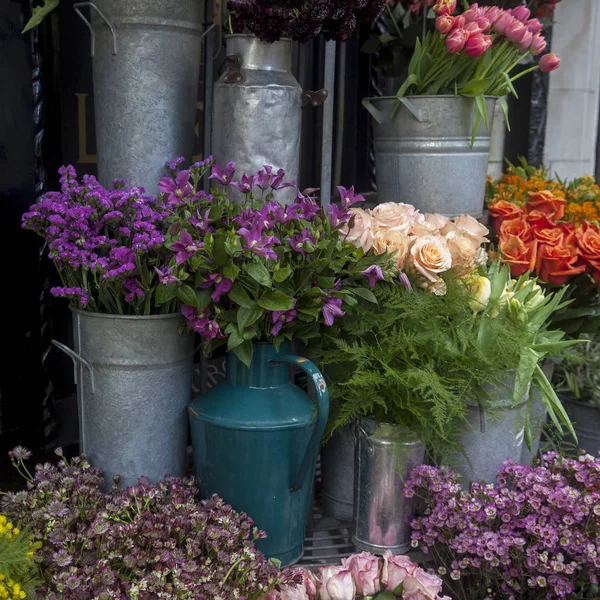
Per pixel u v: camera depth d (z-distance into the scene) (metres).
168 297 1.38
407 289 1.52
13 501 1.37
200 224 1.33
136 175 1.61
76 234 1.39
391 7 2.13
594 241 1.90
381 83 2.56
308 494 1.54
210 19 1.80
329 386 1.56
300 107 1.63
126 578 1.26
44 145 1.77
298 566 1.55
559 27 3.19
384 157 1.93
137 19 1.52
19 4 1.65
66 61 1.81
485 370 1.51
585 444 2.10
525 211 2.21
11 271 1.72
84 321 1.47
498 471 1.59
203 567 1.26
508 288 1.71
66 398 1.91
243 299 1.36
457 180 1.88
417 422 1.51
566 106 3.28
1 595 1.13
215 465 1.46
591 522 1.45
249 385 1.46
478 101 1.79
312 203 1.47
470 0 2.37
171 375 1.51
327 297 1.43
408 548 1.60
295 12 1.51
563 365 2.17
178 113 1.62
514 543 1.39
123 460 1.52
